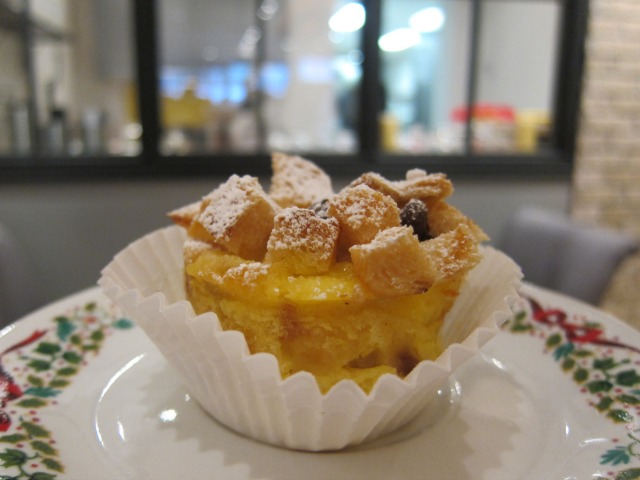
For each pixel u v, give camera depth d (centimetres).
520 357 11
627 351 11
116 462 8
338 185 34
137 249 11
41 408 9
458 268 9
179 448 8
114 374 10
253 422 8
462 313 11
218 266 9
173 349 9
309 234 8
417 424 9
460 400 10
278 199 11
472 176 36
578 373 10
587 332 12
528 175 36
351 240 9
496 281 11
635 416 9
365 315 9
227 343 8
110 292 9
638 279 35
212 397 9
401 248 8
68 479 7
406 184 10
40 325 12
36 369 10
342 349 9
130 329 12
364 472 8
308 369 9
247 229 9
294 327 9
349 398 7
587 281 21
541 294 13
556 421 9
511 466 8
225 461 8
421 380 8
